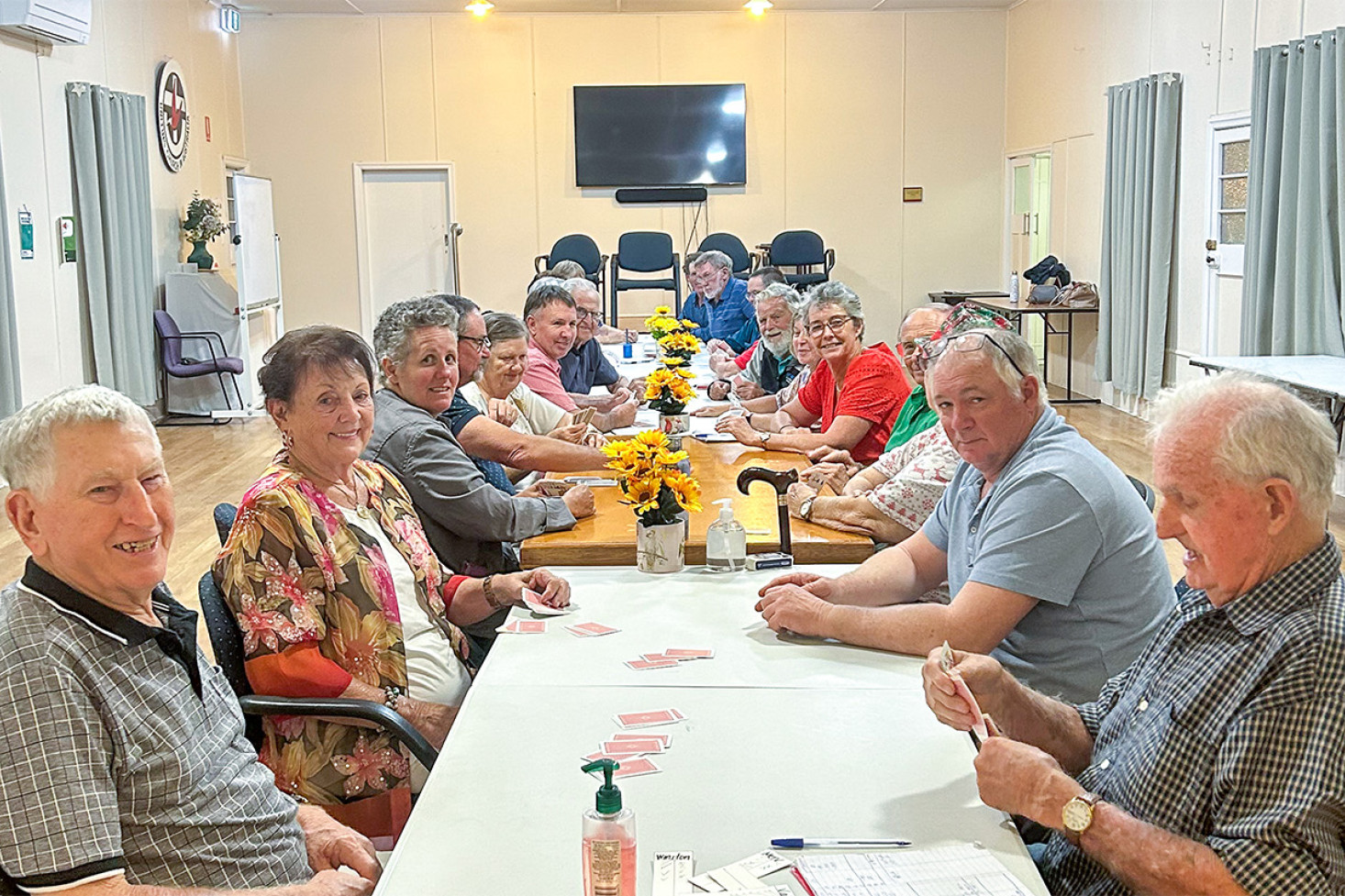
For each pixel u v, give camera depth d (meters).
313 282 11.91
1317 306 6.59
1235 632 1.41
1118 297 9.25
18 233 7.49
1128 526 2.07
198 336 9.37
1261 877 1.27
